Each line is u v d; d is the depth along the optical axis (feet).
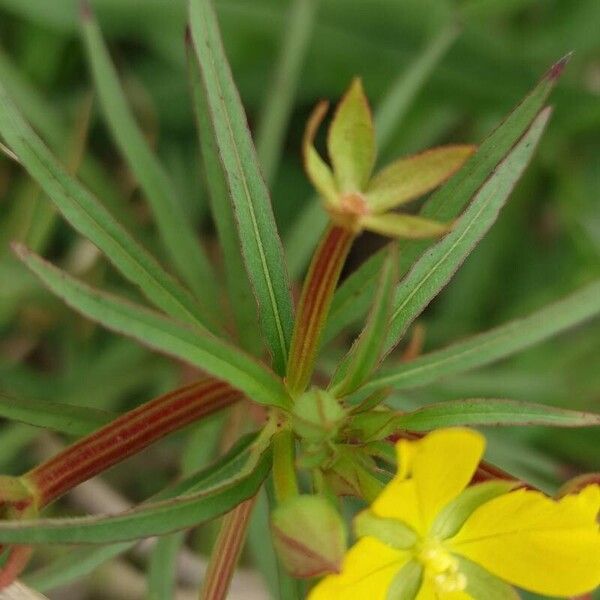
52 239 1.14
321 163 0.69
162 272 0.80
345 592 0.71
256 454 0.74
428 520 0.73
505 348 0.81
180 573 1.01
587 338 1.09
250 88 1.17
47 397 1.04
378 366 0.79
